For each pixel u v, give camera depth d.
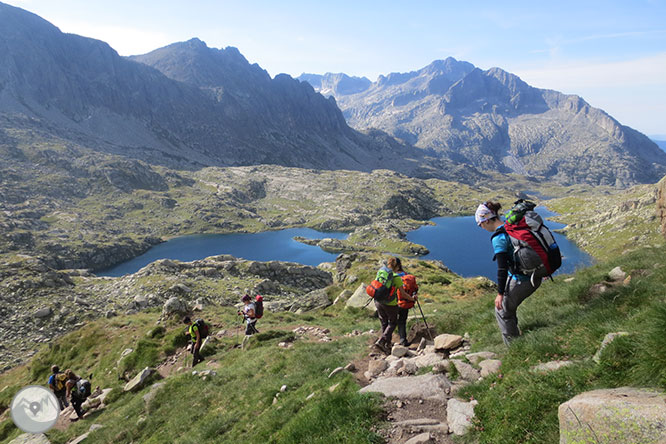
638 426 3.07
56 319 57.06
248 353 17.48
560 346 6.41
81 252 185.75
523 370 5.74
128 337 26.61
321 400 7.25
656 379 3.93
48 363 27.84
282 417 8.17
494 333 9.02
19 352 50.31
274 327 23.25
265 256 196.88
